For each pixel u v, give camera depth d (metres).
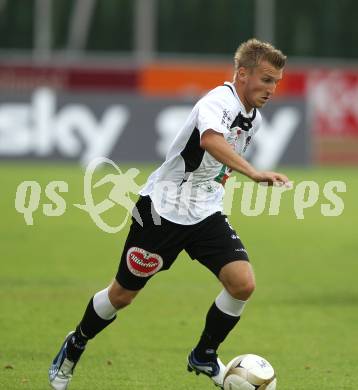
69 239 63.06
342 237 66.81
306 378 31.00
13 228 66.62
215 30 125.94
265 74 26.20
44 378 30.02
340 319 41.22
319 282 50.31
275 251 60.44
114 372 31.33
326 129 111.75
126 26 125.44
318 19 126.56
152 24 125.62
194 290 47.69
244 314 42.00
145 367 32.12
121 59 125.94
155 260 26.92
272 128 100.75
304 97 101.69
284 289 48.22
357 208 81.50
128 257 26.94
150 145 99.81
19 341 35.66
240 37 126.25
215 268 26.75
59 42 125.38
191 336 37.50
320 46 126.88
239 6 126.06
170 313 42.00
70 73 116.06
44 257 56.06
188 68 116.31
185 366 32.38
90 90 116.38
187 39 126.00
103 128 99.38
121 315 41.34
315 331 38.72
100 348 35.03
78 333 27.34
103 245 61.06
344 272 53.44
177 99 100.31
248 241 64.38
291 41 126.69
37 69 115.88
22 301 43.62
